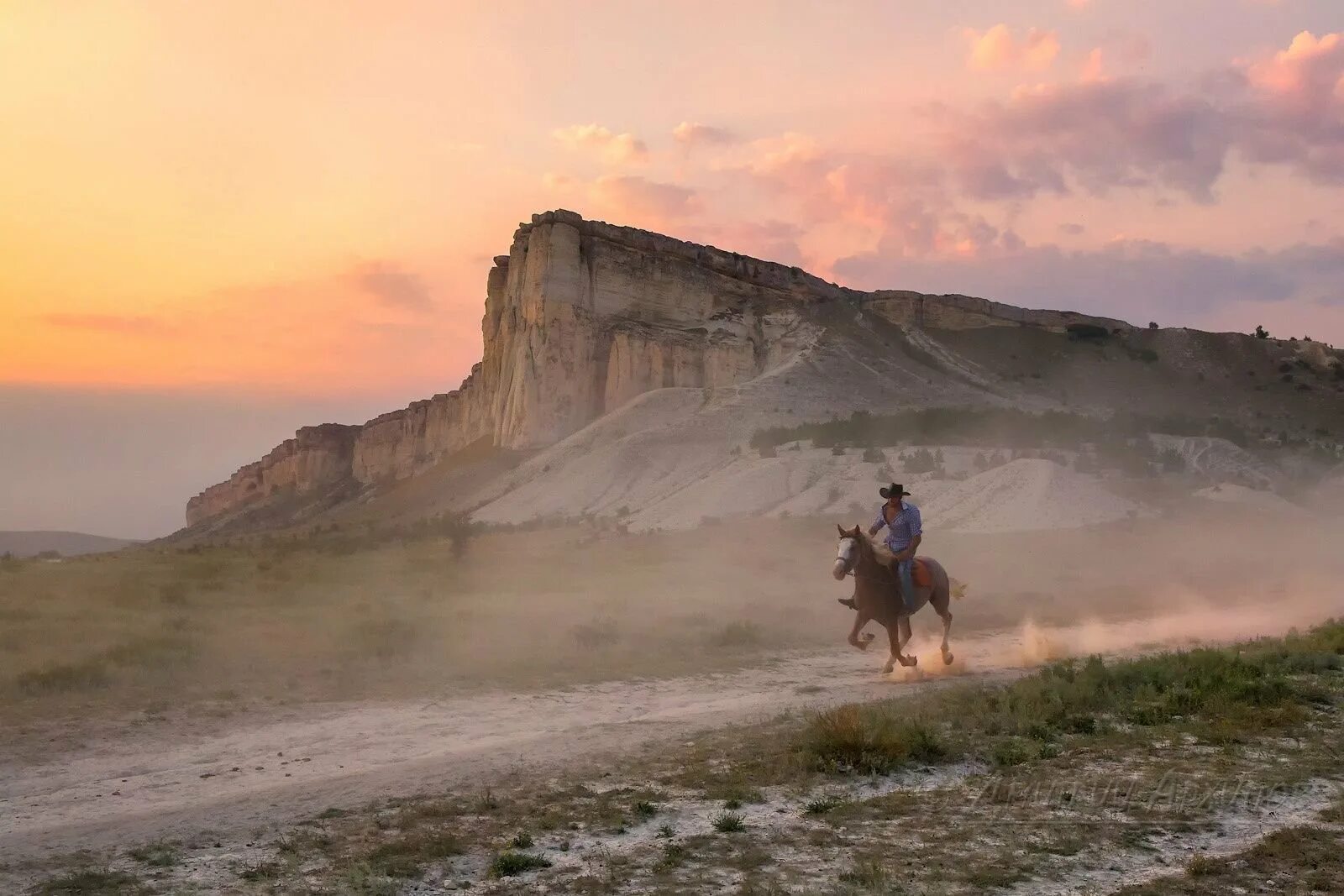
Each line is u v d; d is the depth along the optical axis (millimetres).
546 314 143875
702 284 161375
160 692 14258
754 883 6465
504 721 13000
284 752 11297
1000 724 10945
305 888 6559
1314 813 7910
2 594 28172
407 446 194875
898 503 16750
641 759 10273
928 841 7289
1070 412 154125
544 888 6539
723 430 115562
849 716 9852
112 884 6707
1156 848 7168
